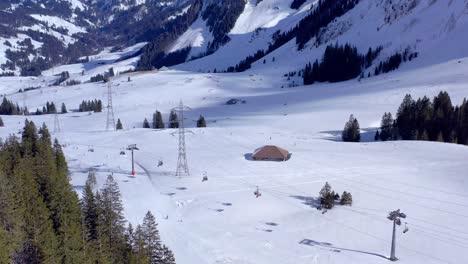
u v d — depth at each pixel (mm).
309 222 67312
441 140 111750
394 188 77938
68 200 54969
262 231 64812
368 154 100438
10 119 184625
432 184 78875
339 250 58750
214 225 66750
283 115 159625
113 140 126562
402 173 85375
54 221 52469
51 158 79250
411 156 96312
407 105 125125
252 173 89625
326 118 150000
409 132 120062
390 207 70438
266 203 74312
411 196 74125
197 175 89688
